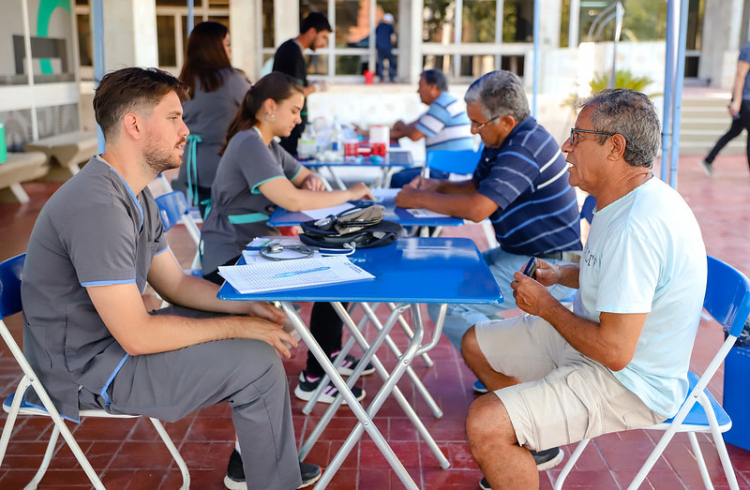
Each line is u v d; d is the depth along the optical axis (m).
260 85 3.44
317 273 2.32
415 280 2.28
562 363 2.37
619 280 2.01
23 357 2.23
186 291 2.62
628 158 2.10
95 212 2.10
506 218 3.33
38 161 8.38
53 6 10.11
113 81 2.20
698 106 13.01
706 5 16.02
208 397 2.27
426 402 3.40
